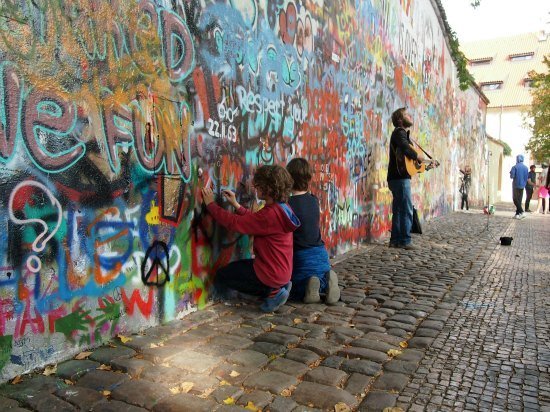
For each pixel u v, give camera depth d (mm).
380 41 7961
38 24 2334
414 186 10688
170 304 3359
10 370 2324
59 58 2445
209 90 3631
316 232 4172
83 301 2682
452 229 10055
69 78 2502
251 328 3330
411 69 10125
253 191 4309
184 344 2947
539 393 2469
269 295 3703
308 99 5359
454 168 16609
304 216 4082
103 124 2721
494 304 4168
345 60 6453
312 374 2615
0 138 2188
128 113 2889
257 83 4293
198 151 3533
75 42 2529
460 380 2602
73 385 2354
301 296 4074
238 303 3922
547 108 26078
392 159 7047
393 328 3453
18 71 2246
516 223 12344
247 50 4121
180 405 2219
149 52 3025
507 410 2285
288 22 4836
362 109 7199
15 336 2334
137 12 2922
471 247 7445
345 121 6527
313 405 2287
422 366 2781
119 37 2803
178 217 3371
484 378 2635
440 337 3281
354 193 6980
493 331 3438
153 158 3100
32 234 2365
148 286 3146
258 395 2352
